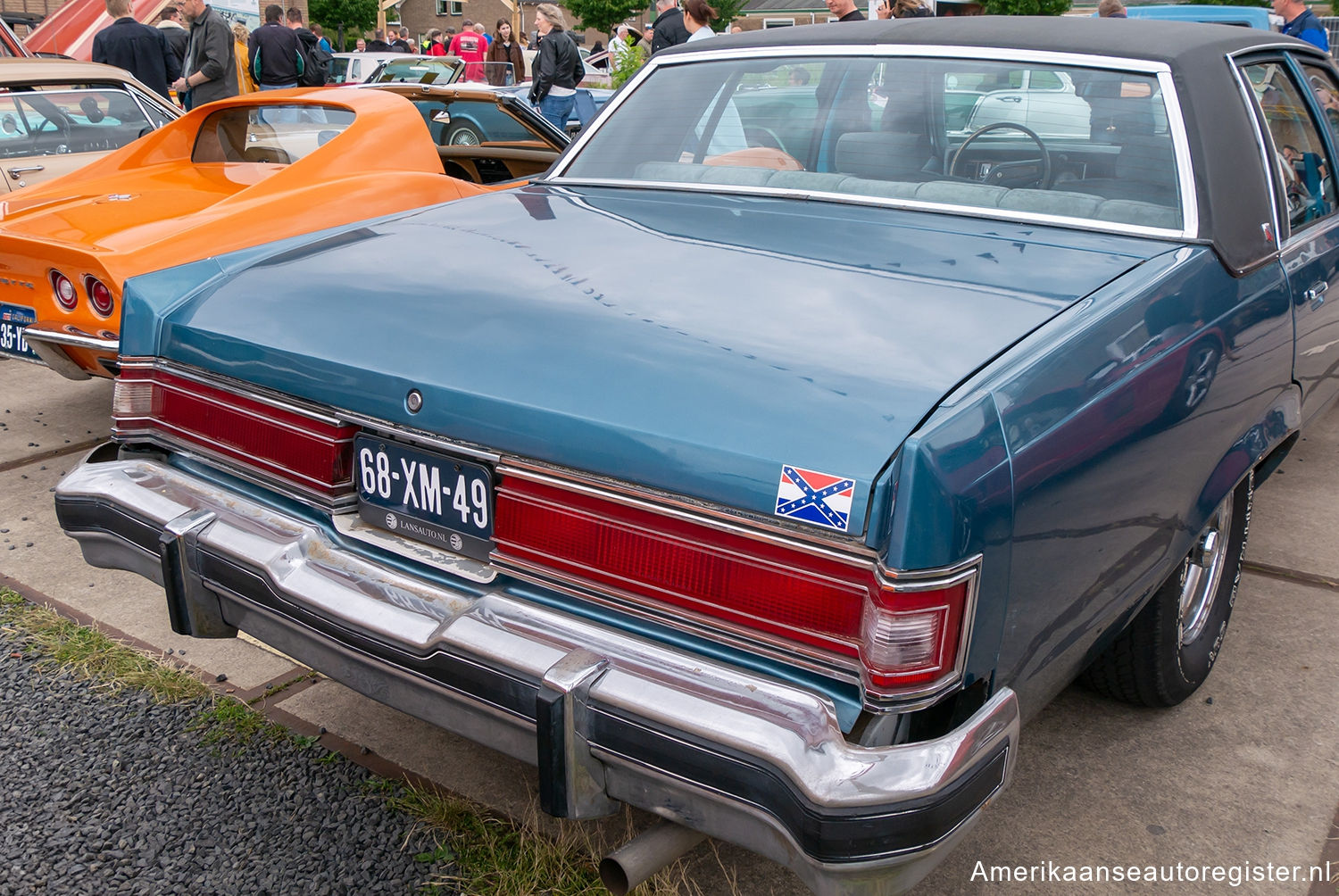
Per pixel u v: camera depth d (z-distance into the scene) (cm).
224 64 866
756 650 153
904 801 138
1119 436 175
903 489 139
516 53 1259
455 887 203
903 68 271
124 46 912
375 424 188
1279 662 294
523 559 173
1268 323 238
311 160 416
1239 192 238
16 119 560
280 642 200
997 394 152
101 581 328
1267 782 243
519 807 229
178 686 267
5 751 241
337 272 219
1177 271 206
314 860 210
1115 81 247
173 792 230
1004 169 251
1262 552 359
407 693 181
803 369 161
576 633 166
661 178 287
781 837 144
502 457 172
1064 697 278
